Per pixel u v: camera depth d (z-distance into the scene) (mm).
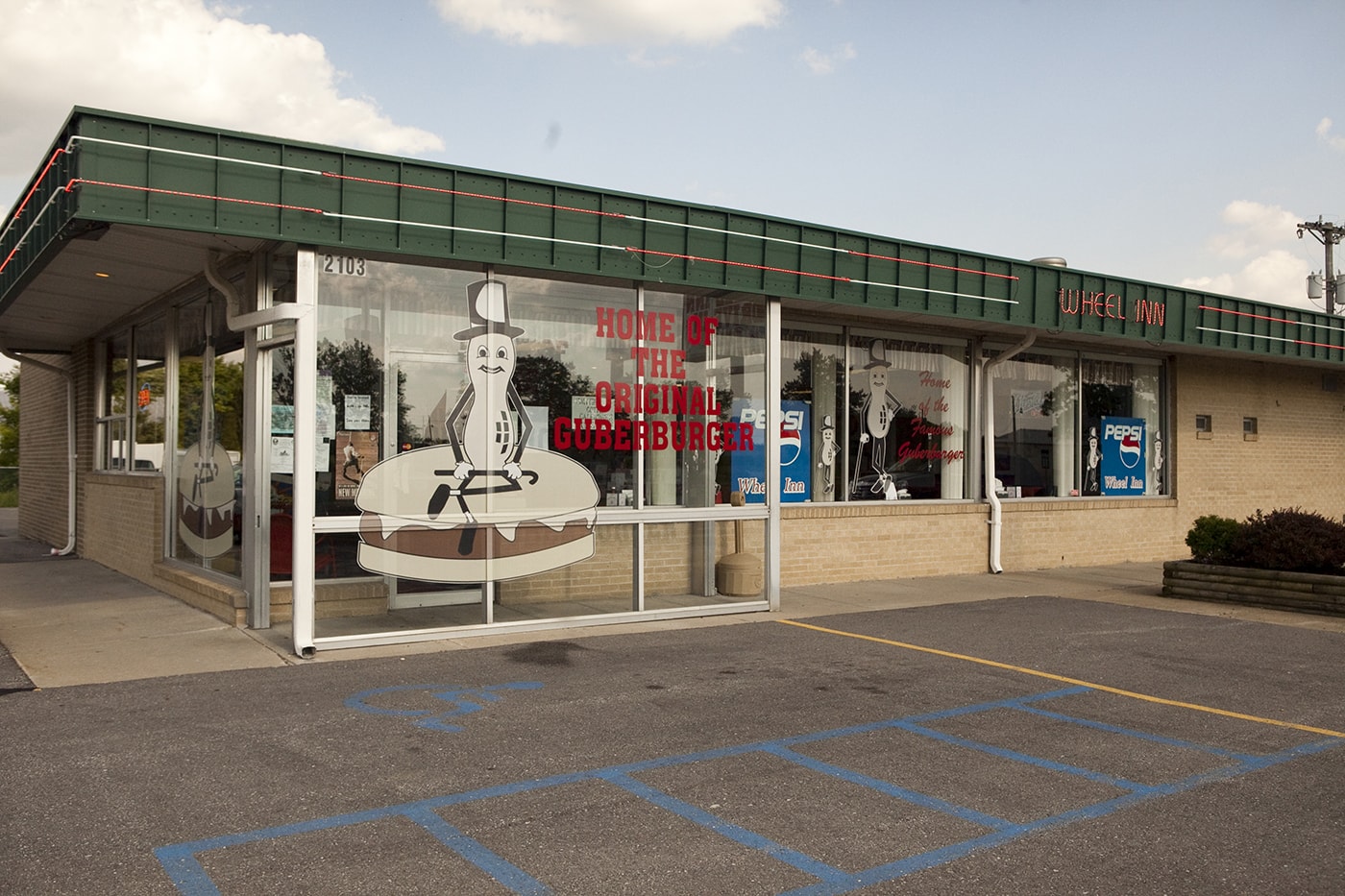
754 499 11789
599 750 6211
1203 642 10094
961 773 5895
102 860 4504
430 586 9922
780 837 4871
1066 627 10828
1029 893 4309
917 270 13023
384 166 9086
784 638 10039
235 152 8438
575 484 10531
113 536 14680
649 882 4355
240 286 10500
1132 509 17609
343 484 9328
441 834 4852
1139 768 6043
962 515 15461
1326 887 4398
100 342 15961
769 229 11555
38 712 6926
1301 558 12312
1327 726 7031
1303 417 20484
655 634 10156
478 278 9984
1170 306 15992
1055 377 16844
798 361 13945
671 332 11141
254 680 7914
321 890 4223
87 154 7867
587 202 10211
